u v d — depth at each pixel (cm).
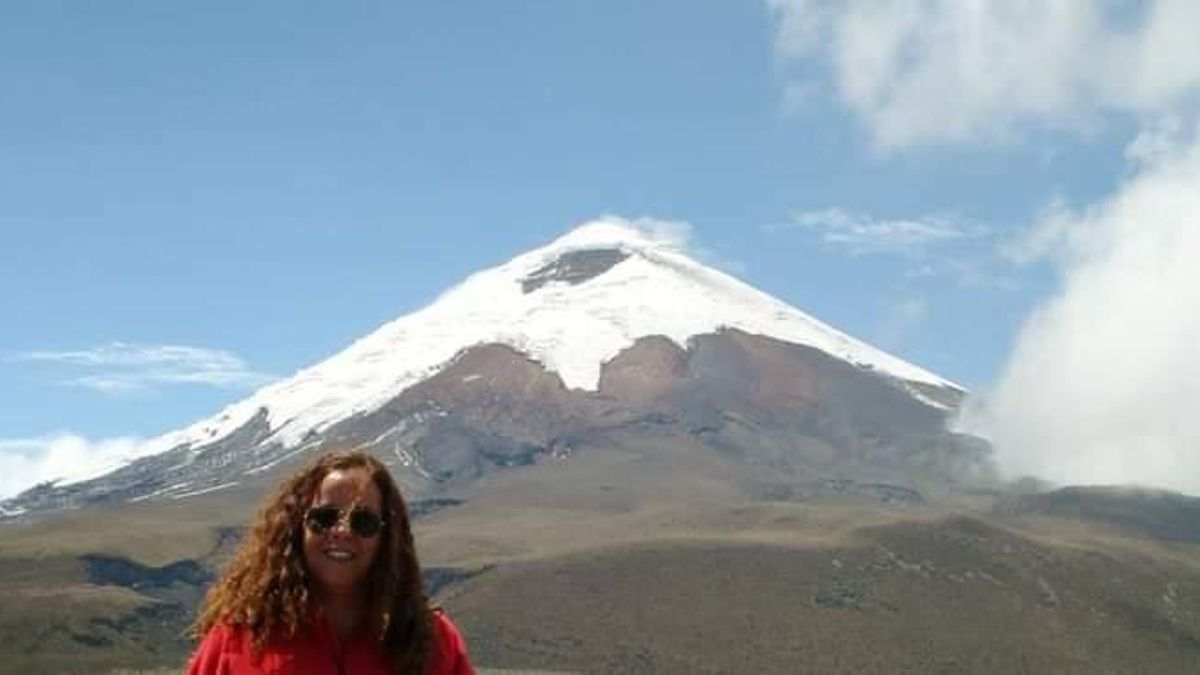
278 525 349
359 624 349
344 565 345
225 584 350
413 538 359
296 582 344
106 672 6512
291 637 343
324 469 354
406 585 352
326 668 343
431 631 353
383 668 348
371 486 353
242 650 342
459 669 359
